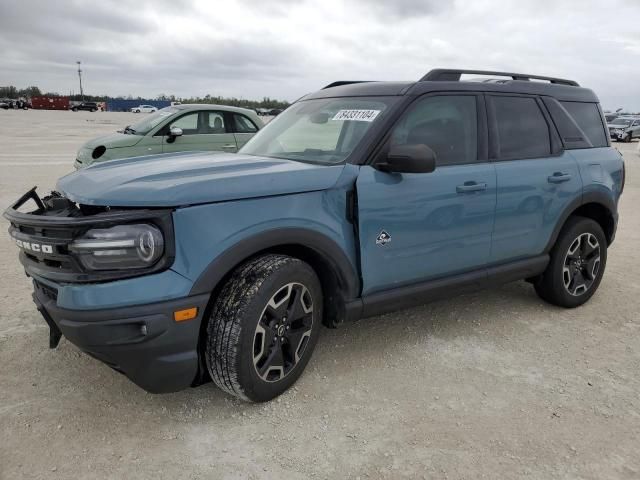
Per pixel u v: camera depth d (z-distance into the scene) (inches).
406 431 111.3
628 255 252.8
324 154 135.3
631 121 1333.7
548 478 98.4
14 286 188.2
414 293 138.9
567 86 183.5
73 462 100.1
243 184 110.0
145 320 98.3
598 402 123.7
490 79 162.9
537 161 162.4
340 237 123.3
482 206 146.9
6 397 120.1
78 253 99.3
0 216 300.2
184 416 115.0
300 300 119.7
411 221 133.2
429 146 140.6
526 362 142.5
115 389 124.4
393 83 148.2
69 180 122.0
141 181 107.5
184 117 391.2
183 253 101.9
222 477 97.3
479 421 115.3
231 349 107.8
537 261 167.0
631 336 160.6
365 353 145.4
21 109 3053.6
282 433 110.0
